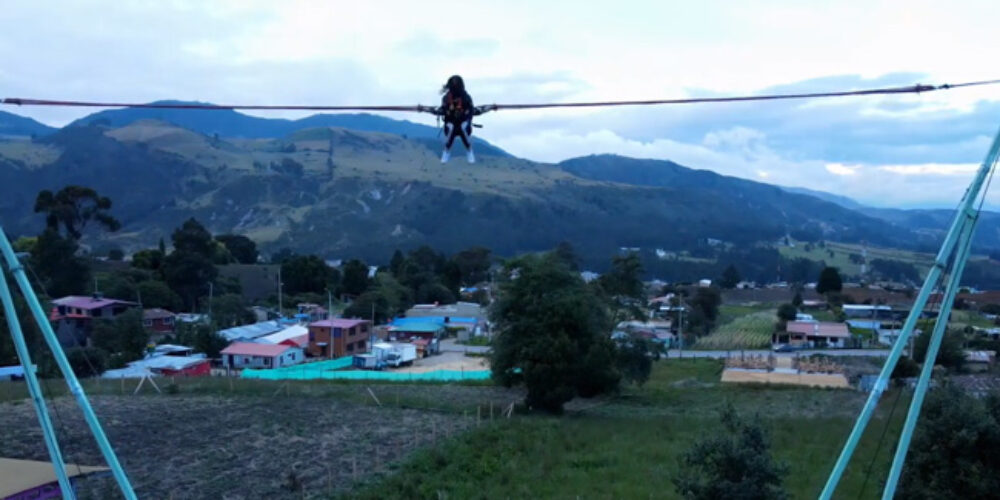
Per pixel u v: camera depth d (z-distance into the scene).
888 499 11.07
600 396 44.00
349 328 64.81
